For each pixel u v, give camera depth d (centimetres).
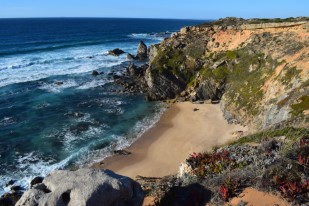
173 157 3447
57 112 4834
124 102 5341
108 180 1280
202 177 1535
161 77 5491
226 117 4391
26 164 3369
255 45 5150
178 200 1436
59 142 3859
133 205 1320
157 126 4316
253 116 3925
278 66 4147
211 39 6162
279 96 3512
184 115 4669
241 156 1630
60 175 1347
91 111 4903
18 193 2848
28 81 6322
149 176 3061
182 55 6006
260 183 1308
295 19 6431
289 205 1192
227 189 1323
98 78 6788
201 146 3619
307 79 3331
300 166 1365
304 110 2786
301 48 4225
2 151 3612
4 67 7219
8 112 4762
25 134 4059
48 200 1210
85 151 3650
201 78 5381
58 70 7325
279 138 1814
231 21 7675
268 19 7275
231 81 5012
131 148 3700
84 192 1216
